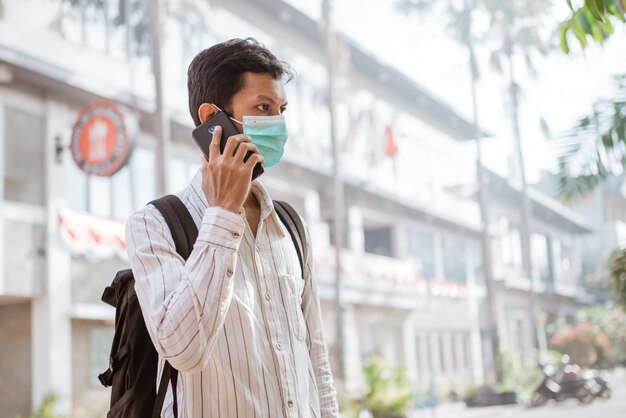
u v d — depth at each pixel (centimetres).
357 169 2439
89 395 1371
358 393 1714
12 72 1266
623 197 4984
